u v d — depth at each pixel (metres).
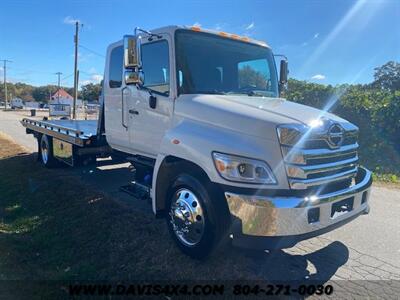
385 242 4.61
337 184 3.69
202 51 4.46
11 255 3.92
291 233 3.17
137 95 4.93
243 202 3.25
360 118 11.70
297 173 3.25
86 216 5.18
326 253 4.23
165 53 4.35
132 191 4.98
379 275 3.74
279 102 4.31
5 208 5.71
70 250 4.13
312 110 4.02
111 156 7.00
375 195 7.12
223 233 3.52
